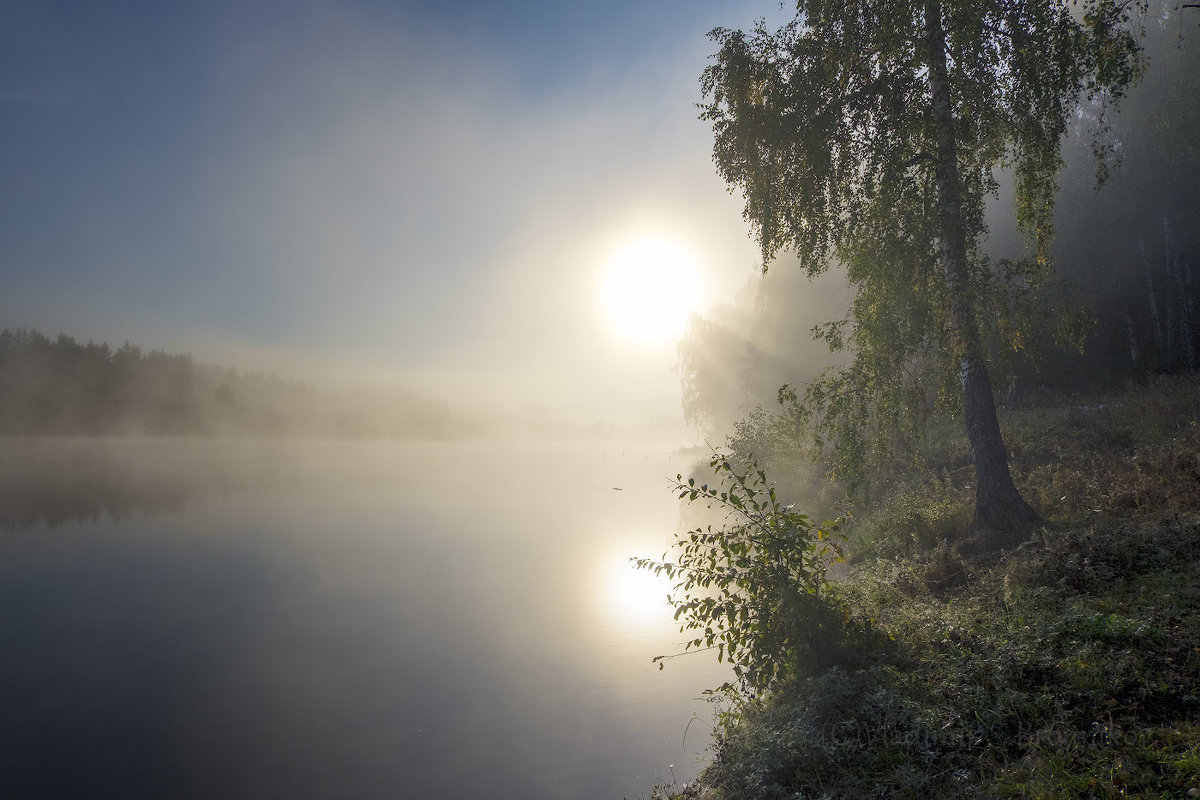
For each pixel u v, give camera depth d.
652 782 7.15
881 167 11.09
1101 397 20.00
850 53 11.11
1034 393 22.47
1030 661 5.62
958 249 10.59
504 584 17.33
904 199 10.98
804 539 6.77
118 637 12.93
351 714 9.29
